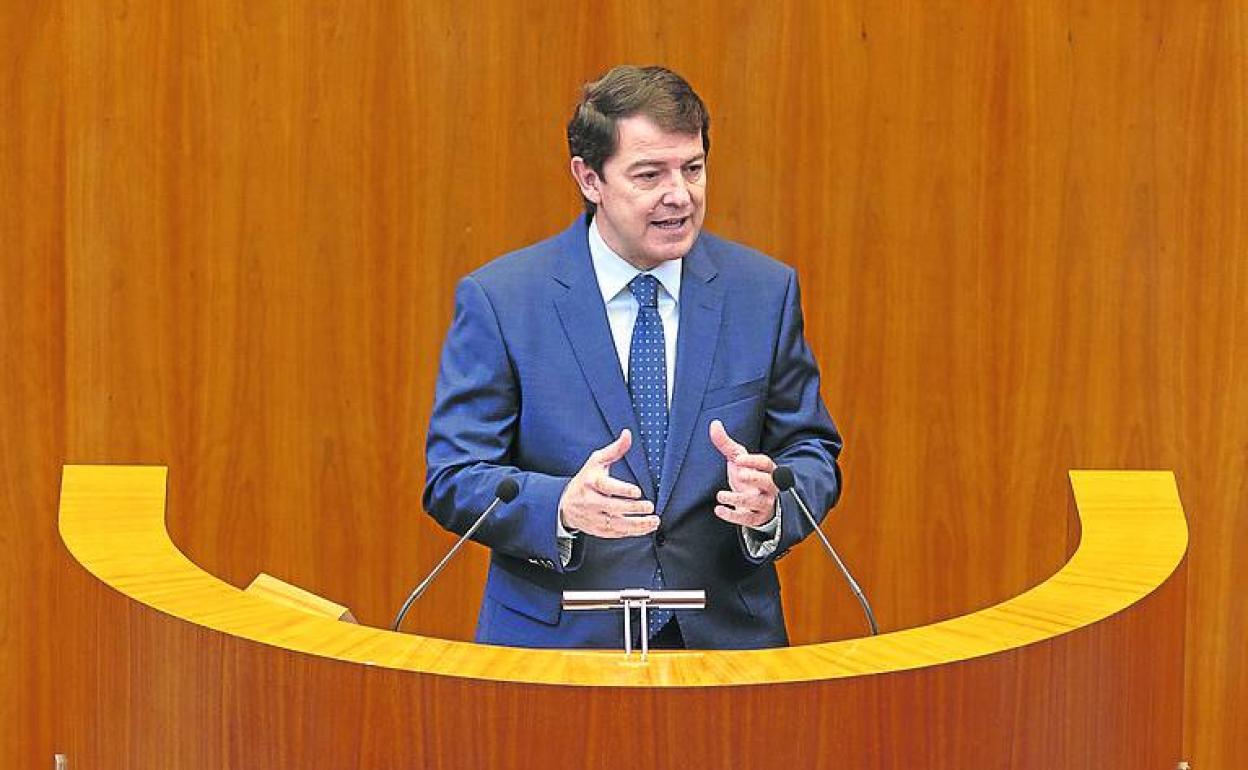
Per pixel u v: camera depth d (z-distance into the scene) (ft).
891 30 42.19
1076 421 42.93
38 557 42.68
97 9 41.81
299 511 43.06
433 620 43.50
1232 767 43.29
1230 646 43.14
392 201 42.42
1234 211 42.34
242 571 43.11
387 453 43.04
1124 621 22.61
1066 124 42.29
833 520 43.37
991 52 42.19
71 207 42.14
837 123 42.34
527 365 29.35
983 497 43.19
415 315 42.70
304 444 42.93
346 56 42.09
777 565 43.62
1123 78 42.14
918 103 42.32
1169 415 42.86
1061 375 42.86
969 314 42.80
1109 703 22.36
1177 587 25.04
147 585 23.21
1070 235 42.55
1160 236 42.47
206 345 42.57
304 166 42.29
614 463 28.94
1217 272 42.50
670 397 29.43
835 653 20.72
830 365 42.91
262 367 42.70
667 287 29.55
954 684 20.35
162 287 42.39
